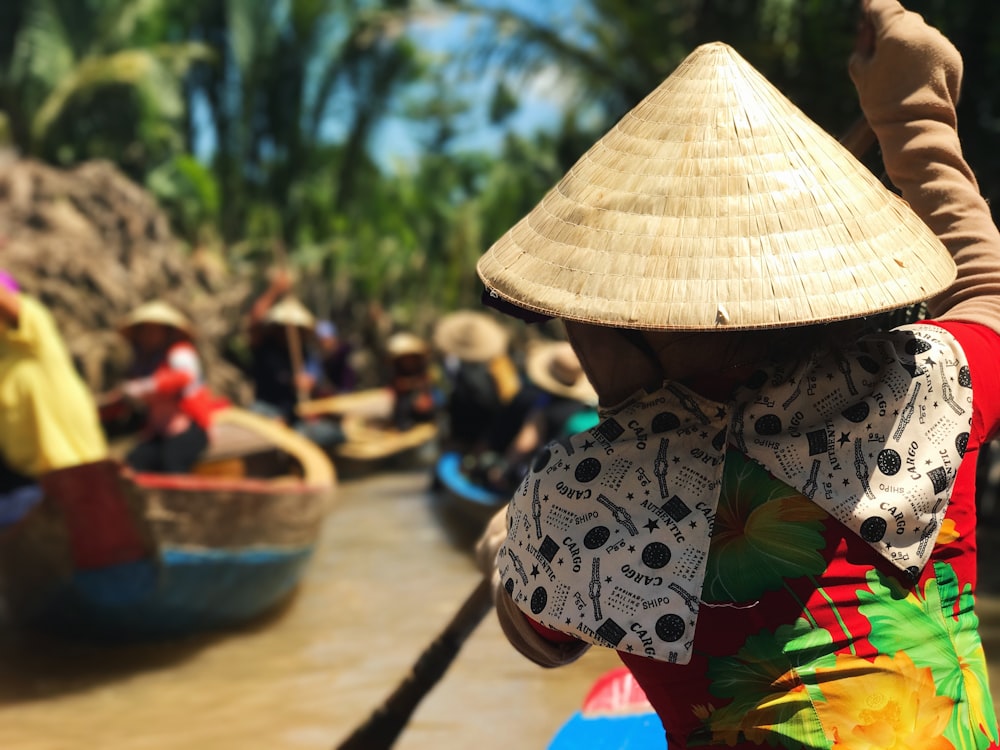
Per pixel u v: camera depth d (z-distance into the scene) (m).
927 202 1.49
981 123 5.94
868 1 1.62
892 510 1.20
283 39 20.95
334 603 6.04
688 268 1.18
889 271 1.20
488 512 7.39
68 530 4.96
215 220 19.27
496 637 5.15
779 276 1.17
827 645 1.20
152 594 5.12
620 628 1.18
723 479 1.22
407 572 6.71
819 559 1.20
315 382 11.82
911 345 1.27
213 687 4.71
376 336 18.22
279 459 7.50
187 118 22.25
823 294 1.17
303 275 18.69
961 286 1.42
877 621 1.20
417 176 24.08
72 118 19.19
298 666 4.97
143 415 11.43
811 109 7.06
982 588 5.59
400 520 8.36
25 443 5.18
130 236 14.06
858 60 1.61
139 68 18.08
